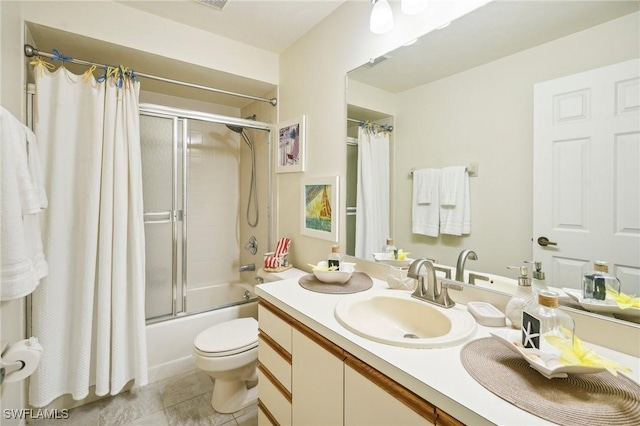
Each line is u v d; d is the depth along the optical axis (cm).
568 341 71
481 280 117
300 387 112
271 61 235
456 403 60
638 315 81
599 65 87
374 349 82
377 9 129
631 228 82
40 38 167
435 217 133
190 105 275
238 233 307
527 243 104
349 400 90
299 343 112
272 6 178
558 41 95
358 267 170
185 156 217
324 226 191
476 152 118
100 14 169
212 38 207
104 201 163
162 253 209
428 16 131
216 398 170
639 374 71
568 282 94
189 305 266
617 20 84
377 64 155
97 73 211
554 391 63
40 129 151
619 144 84
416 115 139
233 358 158
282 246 216
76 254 161
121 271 168
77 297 161
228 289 290
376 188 159
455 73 123
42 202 123
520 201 105
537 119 100
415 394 71
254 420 161
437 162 132
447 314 102
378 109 156
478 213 118
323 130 192
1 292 92
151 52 185
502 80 109
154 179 204
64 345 158
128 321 175
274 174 246
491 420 55
